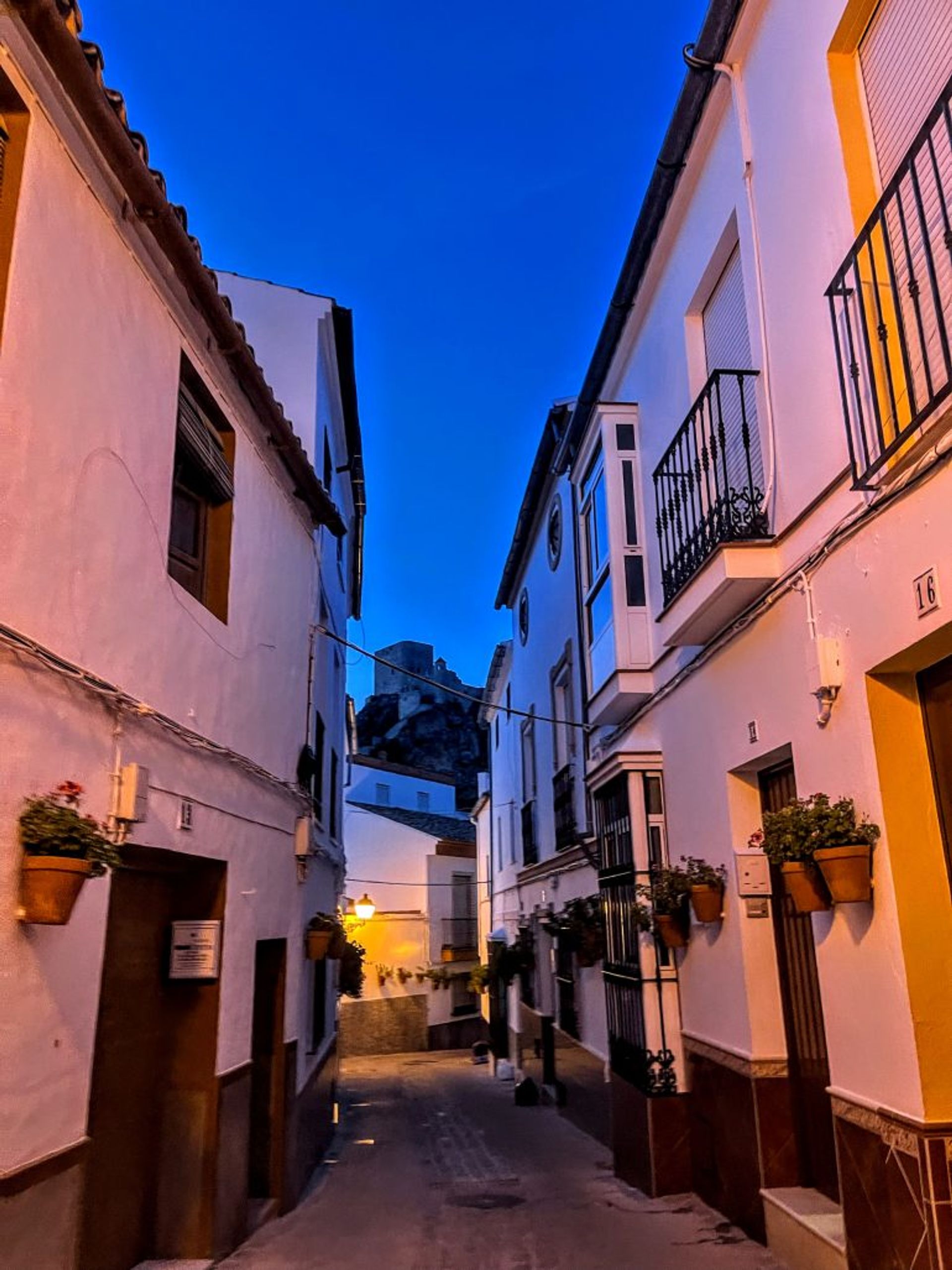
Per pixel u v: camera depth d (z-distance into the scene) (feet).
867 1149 13.52
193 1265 16.94
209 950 18.49
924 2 13.09
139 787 14.24
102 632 13.71
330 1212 23.43
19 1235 10.59
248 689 21.77
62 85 12.48
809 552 15.57
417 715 170.50
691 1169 22.50
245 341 20.15
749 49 18.20
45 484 12.00
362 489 47.96
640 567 26.35
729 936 19.95
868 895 13.34
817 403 15.52
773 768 19.24
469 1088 54.44
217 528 20.74
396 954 83.30
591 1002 33.04
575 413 32.24
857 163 14.53
